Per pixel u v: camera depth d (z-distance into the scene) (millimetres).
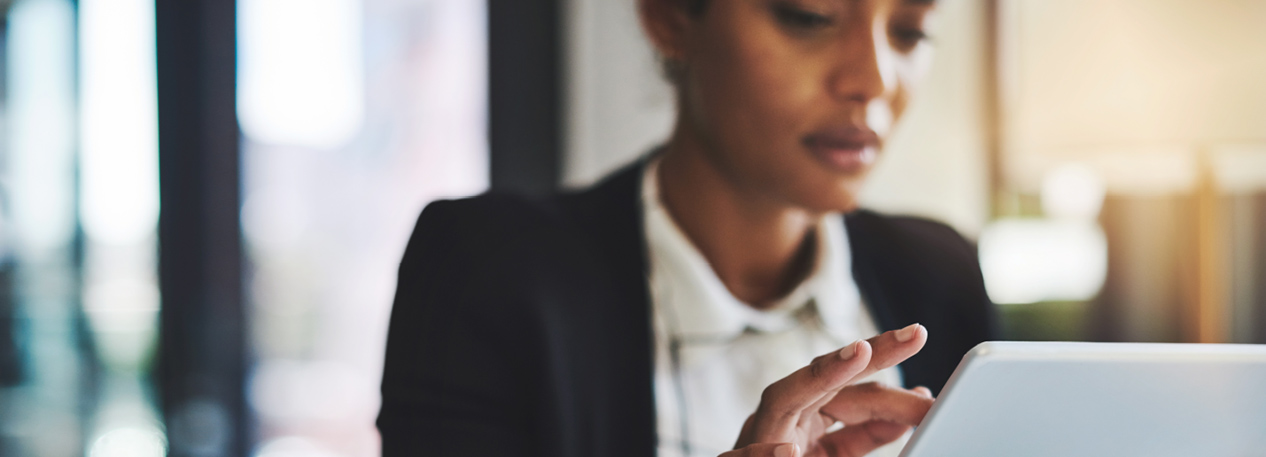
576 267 723
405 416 667
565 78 1633
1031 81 1424
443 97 1731
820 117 743
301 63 1751
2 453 1669
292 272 1787
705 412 743
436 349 676
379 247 1812
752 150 748
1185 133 1246
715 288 750
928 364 835
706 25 745
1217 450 397
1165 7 1248
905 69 793
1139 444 390
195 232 1717
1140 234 1514
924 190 1489
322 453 1831
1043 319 1522
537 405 679
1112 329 1541
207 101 1695
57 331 1687
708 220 772
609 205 775
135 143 1685
